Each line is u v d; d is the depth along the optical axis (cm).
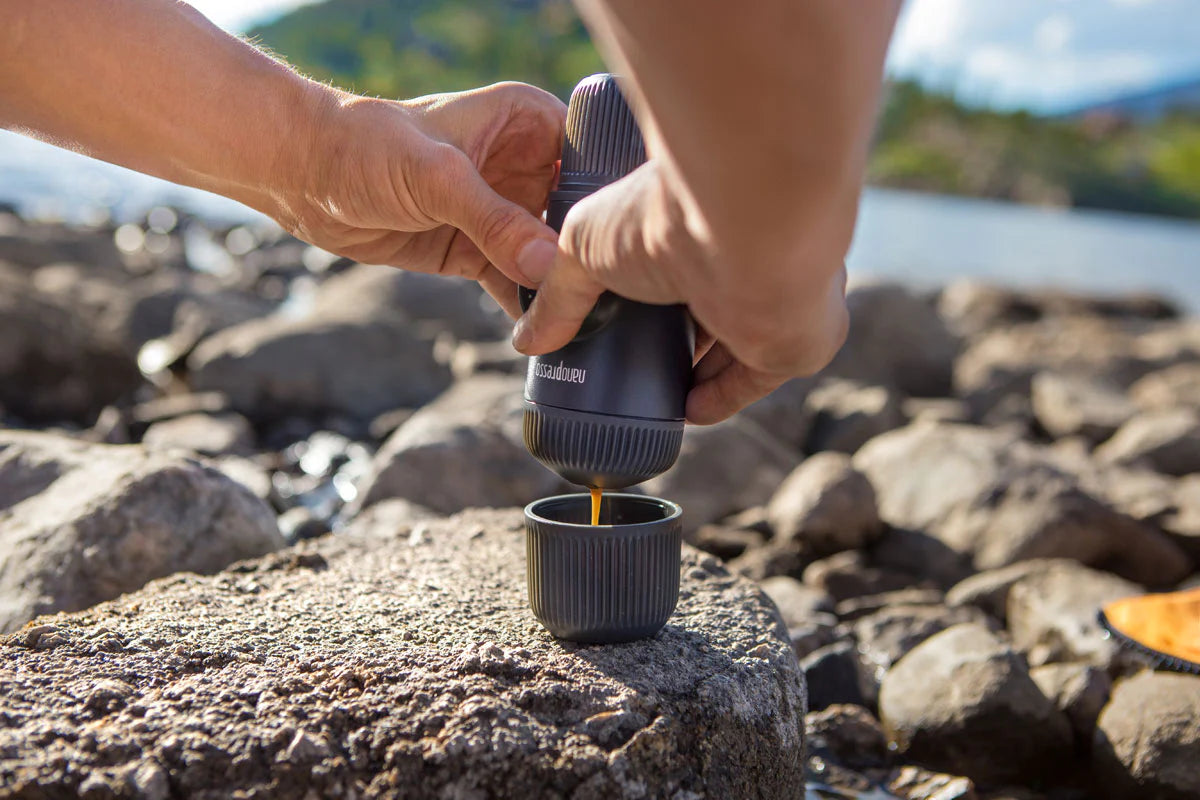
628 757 125
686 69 66
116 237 1458
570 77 7794
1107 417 514
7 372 498
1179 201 6606
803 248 77
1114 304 1287
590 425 128
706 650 149
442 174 143
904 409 536
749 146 68
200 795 114
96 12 143
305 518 314
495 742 121
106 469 215
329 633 149
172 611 156
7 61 141
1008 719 211
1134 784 196
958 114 7225
